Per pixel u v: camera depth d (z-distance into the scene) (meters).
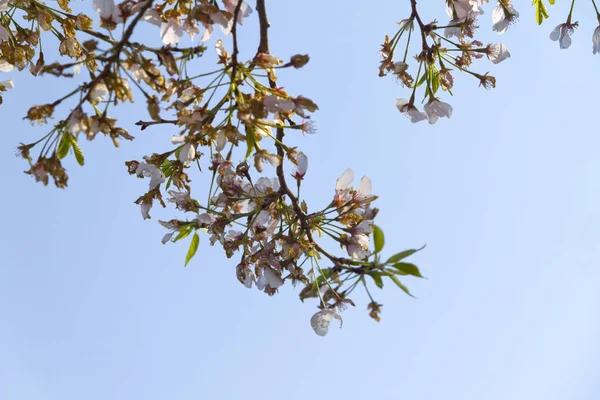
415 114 5.44
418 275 3.45
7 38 5.51
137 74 3.56
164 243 4.64
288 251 4.30
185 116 3.96
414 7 5.39
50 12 5.52
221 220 4.57
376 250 3.61
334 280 3.97
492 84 5.47
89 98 3.36
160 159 4.57
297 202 4.32
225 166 4.50
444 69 5.46
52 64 3.28
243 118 3.75
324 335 4.06
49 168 3.44
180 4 4.16
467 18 5.52
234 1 4.33
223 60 4.14
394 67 5.53
